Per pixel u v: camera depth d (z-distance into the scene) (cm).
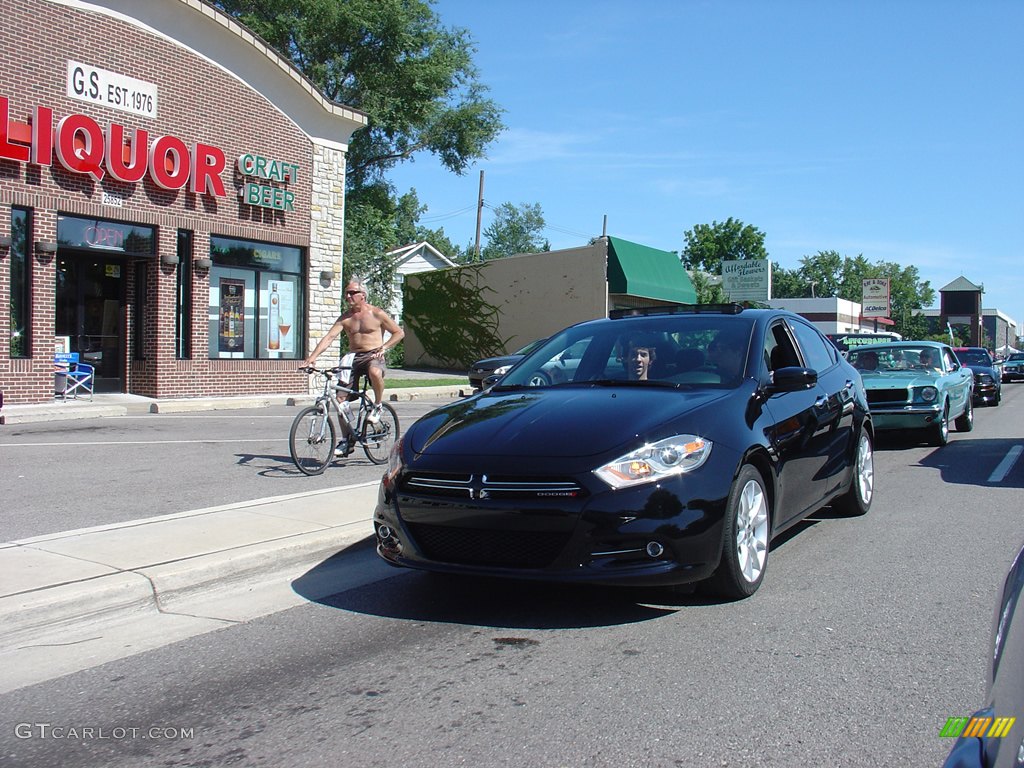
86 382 1603
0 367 1376
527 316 3170
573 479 429
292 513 671
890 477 955
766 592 506
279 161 1800
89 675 397
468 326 3366
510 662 404
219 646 434
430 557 460
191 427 1295
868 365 1336
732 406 504
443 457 464
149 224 1588
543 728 333
